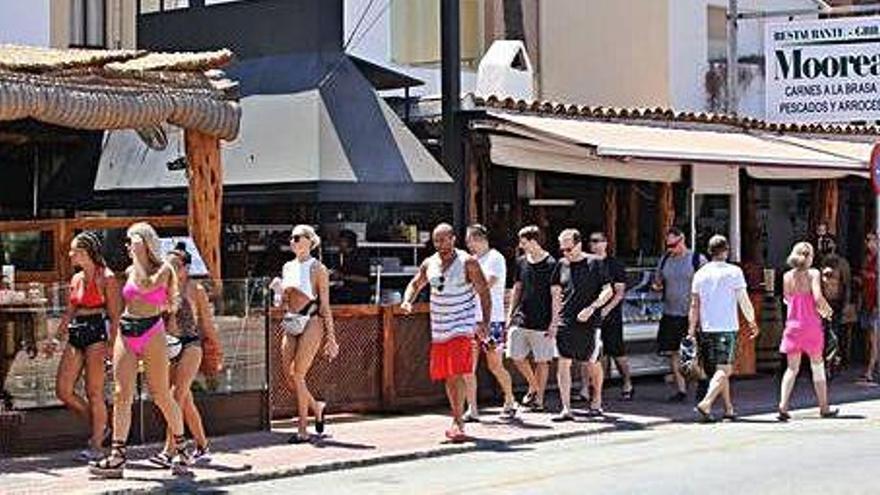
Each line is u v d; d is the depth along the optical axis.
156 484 16.11
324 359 21.75
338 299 24.31
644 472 16.80
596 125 25.97
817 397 23.19
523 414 22.23
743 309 22.03
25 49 21.27
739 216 28.80
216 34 26.69
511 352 22.12
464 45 34.09
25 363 17.95
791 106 30.53
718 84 35.50
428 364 23.02
